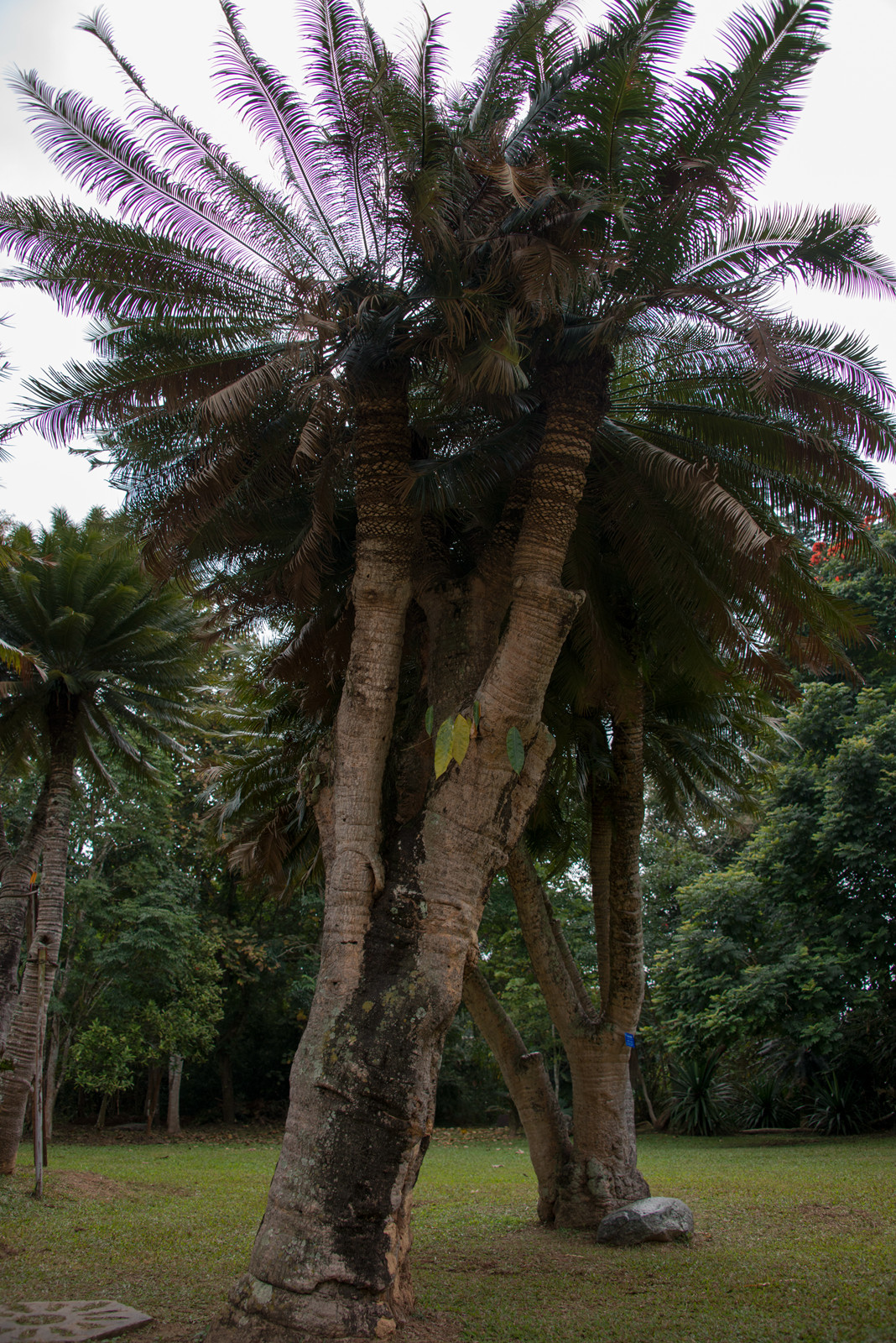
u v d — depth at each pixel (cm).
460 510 916
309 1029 641
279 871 1338
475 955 688
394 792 747
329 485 785
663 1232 866
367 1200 578
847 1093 1991
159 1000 2411
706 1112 2227
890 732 1864
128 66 738
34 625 1394
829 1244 820
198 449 892
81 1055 2214
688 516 843
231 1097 2853
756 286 753
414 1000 630
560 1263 795
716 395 857
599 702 1016
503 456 799
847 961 1808
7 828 2255
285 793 1323
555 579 713
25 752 1625
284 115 761
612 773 1112
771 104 698
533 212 682
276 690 1260
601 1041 998
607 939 1139
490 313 697
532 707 700
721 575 912
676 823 1508
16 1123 1273
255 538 960
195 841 2645
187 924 2338
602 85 677
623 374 892
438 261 705
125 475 953
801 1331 561
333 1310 546
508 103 771
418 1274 763
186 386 767
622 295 757
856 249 722
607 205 654
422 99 683
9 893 1375
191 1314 621
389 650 734
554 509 717
